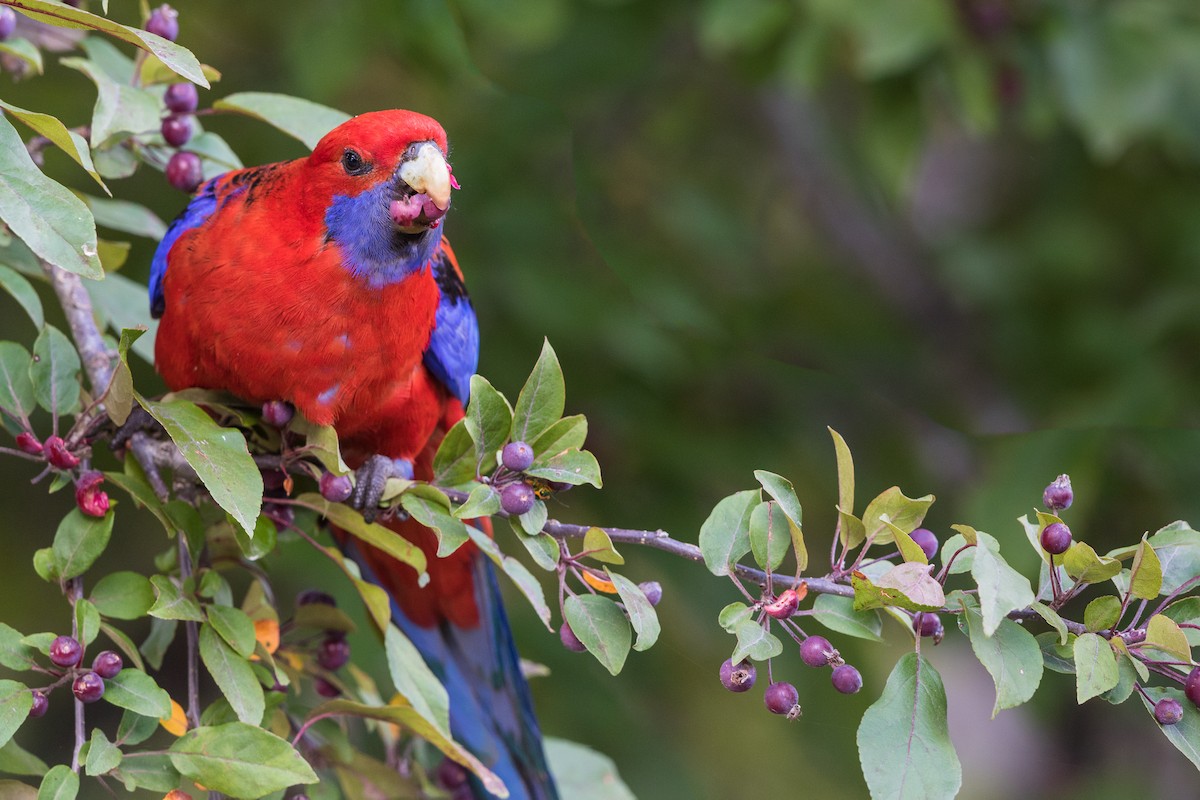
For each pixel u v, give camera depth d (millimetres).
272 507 6008
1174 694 4992
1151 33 10539
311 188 5875
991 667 4750
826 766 10523
